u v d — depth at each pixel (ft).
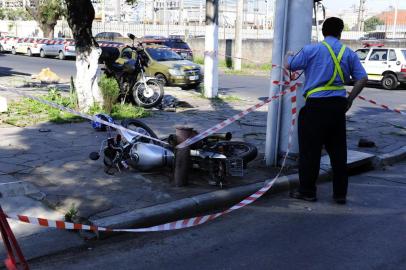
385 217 18.03
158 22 180.34
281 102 22.43
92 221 15.67
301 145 19.26
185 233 16.19
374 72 66.28
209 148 20.61
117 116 33.47
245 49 95.61
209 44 46.37
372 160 25.68
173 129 30.96
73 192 18.54
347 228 16.84
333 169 19.33
